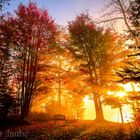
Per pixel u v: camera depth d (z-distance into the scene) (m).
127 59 18.64
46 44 21.39
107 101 22.17
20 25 20.89
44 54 21.94
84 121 21.34
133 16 10.91
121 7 11.39
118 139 9.87
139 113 11.04
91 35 23.69
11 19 20.95
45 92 24.42
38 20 21.30
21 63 22.69
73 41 24.38
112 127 14.59
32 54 21.34
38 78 23.05
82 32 23.84
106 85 22.50
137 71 9.93
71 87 25.08
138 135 9.32
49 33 21.62
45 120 21.77
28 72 21.88
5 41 21.33
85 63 24.88
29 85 21.11
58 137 11.48
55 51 22.61
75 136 11.71
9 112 19.84
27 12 21.25
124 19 11.51
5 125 16.06
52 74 23.88
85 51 24.22
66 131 13.52
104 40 22.62
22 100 21.09
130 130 10.65
